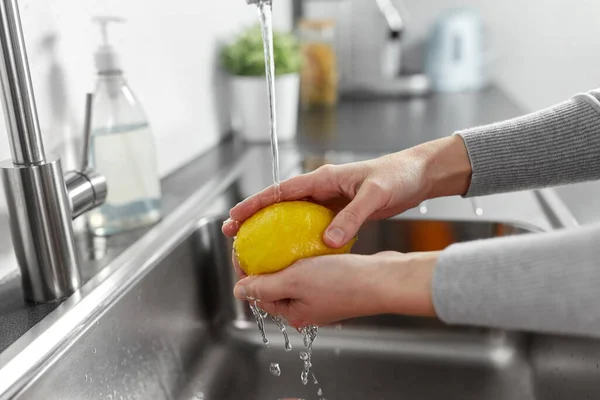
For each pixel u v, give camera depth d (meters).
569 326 0.41
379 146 1.18
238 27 1.37
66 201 0.60
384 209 0.64
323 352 0.82
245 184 0.99
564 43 2.02
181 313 0.76
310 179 0.62
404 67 2.05
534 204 0.88
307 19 1.72
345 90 1.87
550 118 0.70
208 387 0.75
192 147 1.13
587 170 0.69
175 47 1.04
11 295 0.61
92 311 0.59
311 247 0.52
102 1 0.82
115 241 0.76
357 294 0.49
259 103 1.22
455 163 0.68
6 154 0.65
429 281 0.46
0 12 0.53
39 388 0.49
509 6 2.00
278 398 0.74
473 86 1.89
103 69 0.75
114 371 0.61
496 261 0.44
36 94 0.70
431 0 1.99
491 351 0.81
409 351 0.82
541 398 0.71
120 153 0.76
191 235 0.79
